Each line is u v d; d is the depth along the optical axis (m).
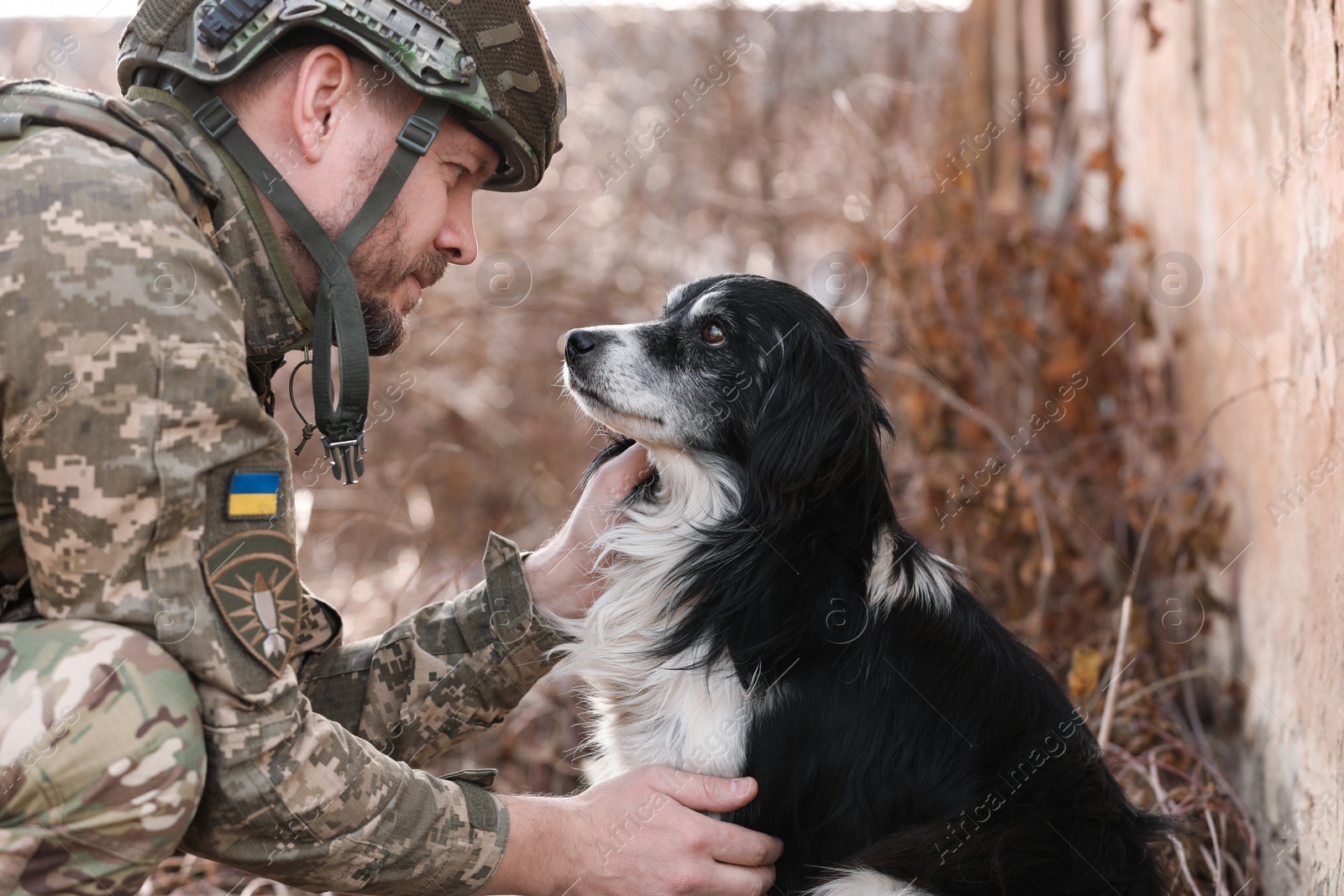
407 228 2.17
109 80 6.50
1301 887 2.69
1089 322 4.63
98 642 1.70
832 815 2.42
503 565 2.47
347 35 1.97
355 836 1.86
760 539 2.60
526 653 2.44
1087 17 5.80
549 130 2.36
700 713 2.49
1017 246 4.78
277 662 1.82
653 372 2.83
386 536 5.43
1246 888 2.83
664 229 6.74
